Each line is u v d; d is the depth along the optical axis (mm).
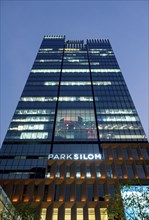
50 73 108188
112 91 96312
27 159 63844
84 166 60625
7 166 61219
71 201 51656
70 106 87375
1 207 38469
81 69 112562
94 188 55312
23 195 52625
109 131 75500
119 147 67125
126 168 59938
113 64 117312
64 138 72500
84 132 75375
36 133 74188
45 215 50406
